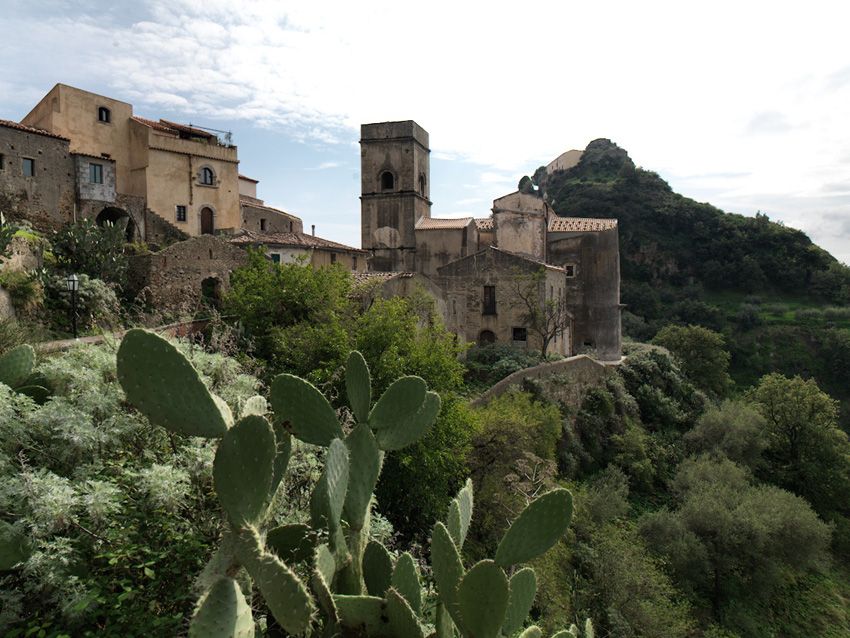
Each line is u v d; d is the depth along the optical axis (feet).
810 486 97.81
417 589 12.53
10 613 13.44
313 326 55.21
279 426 13.66
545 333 95.14
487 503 51.29
